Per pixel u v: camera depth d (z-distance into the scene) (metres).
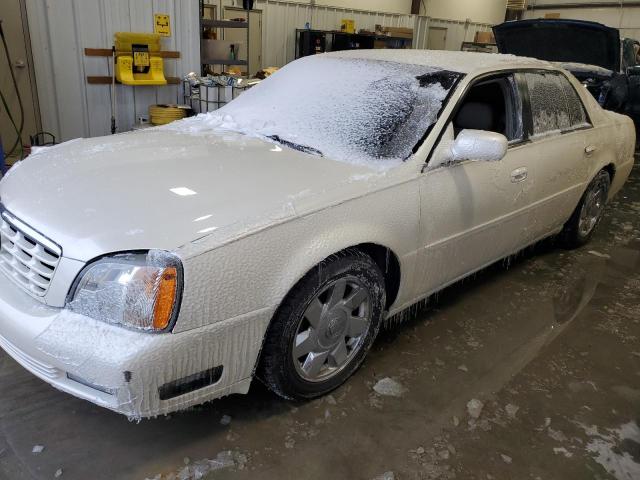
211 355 1.76
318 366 2.18
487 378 2.51
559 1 17.09
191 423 2.09
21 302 1.76
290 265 1.89
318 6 11.51
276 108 2.87
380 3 12.96
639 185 6.43
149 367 1.61
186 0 5.84
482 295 3.34
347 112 2.64
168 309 1.63
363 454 2.00
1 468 1.83
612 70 6.56
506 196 2.88
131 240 1.67
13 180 2.16
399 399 2.31
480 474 1.95
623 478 1.98
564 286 3.54
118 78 5.53
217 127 2.88
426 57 2.95
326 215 2.00
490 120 3.04
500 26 6.95
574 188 3.62
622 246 4.36
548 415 2.29
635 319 3.16
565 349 2.79
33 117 5.32
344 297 2.20
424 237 2.43
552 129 3.33
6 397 2.17
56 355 1.63
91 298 1.64
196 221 1.76
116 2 5.40
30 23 5.04
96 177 2.04
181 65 6.03
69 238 1.70
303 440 2.04
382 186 2.21
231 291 1.74
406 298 2.52
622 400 2.42
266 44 10.88
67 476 1.81
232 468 1.89
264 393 2.30
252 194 1.96
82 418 2.08
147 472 1.85
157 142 2.53
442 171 2.47
